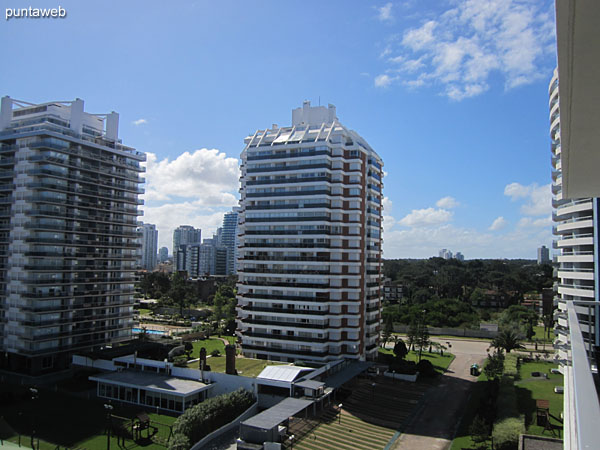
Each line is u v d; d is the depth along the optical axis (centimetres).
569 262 7144
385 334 10825
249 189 8788
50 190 8269
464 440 5075
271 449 4678
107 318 9262
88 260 9050
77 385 7281
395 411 6197
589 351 2078
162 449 4922
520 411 5525
